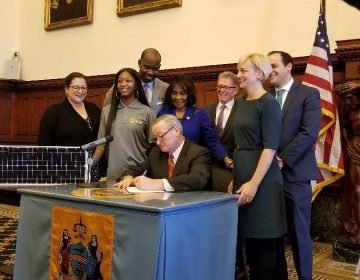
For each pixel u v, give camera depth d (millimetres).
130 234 2188
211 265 2445
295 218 3037
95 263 2312
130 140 3471
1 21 8383
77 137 3977
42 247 2564
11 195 7008
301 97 3131
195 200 2348
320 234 5113
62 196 2457
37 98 8227
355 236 4531
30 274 2621
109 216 2264
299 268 3043
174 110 3387
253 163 2725
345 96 4582
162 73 6445
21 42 8516
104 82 7234
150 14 6812
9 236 4871
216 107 3676
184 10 6449
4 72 8414
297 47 5418
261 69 2725
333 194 5047
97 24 7461
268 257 2807
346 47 4691
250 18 5824
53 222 2506
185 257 2244
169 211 2129
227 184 3094
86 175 3404
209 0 6199
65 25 7809
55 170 3381
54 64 8062
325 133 4633
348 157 4641
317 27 4922
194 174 2771
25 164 3354
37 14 8297
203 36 6262
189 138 3242
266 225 2705
